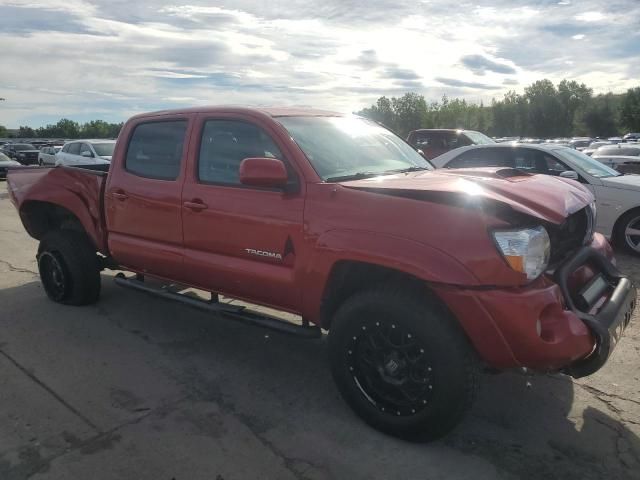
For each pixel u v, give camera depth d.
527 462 2.89
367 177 3.55
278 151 3.52
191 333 4.72
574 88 98.12
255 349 4.40
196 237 3.94
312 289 3.28
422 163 4.32
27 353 4.27
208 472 2.80
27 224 5.64
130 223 4.47
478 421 3.30
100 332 4.71
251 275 3.60
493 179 3.27
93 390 3.67
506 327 2.67
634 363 4.07
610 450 2.99
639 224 7.39
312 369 4.04
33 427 3.21
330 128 3.92
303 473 2.80
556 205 2.99
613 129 92.75
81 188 4.99
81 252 5.13
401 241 2.86
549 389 3.70
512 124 101.06
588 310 3.02
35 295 5.74
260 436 3.13
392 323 2.94
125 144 4.59
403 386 3.01
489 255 2.67
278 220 3.40
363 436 3.13
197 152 3.99
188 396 3.60
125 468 2.83
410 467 2.85
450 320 2.85
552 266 3.03
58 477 2.76
